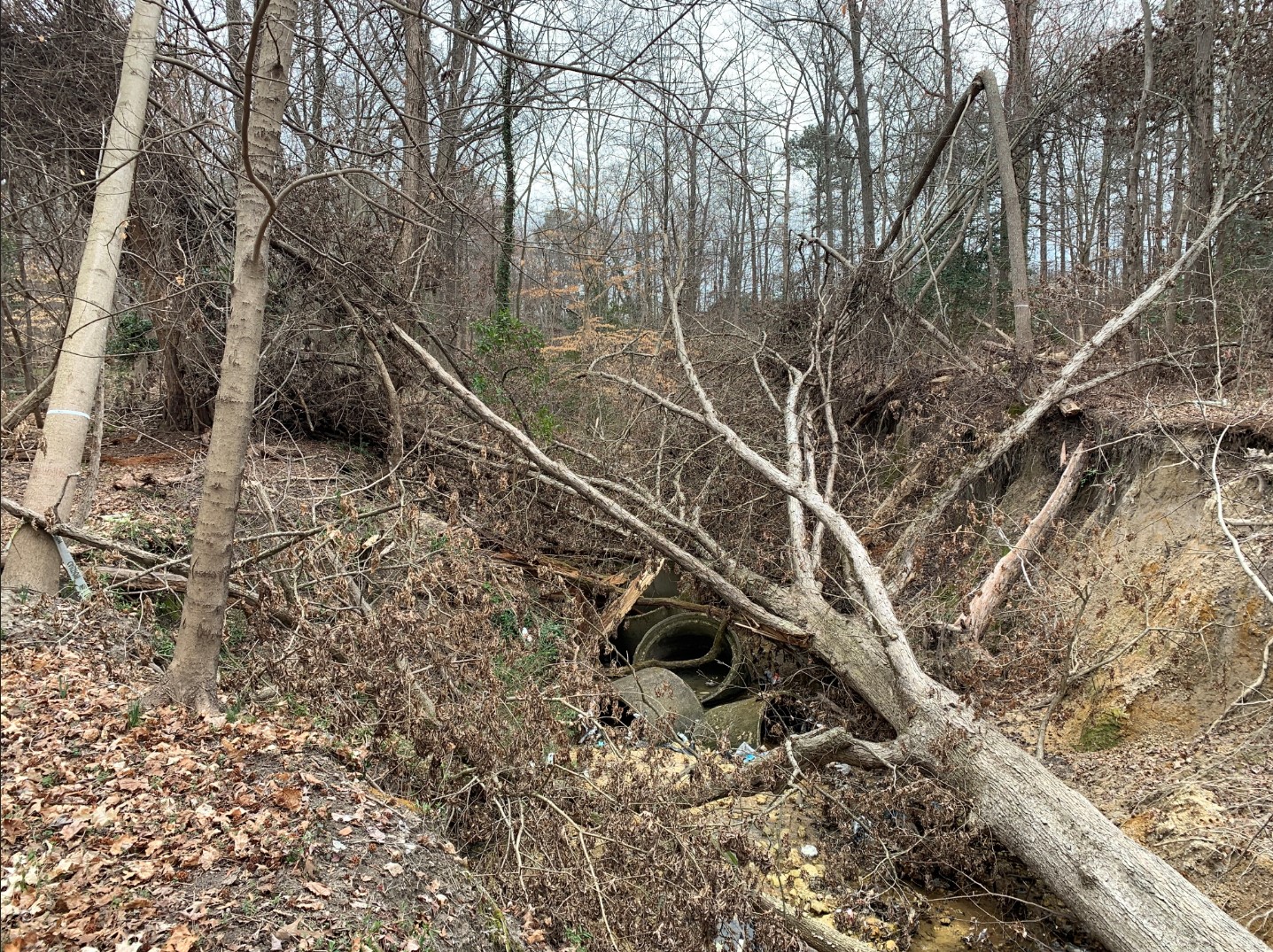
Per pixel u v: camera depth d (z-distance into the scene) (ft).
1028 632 21.01
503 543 25.49
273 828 10.70
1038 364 28.55
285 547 16.47
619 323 53.31
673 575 27.53
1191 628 17.99
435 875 11.59
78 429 15.96
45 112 19.99
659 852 13.70
